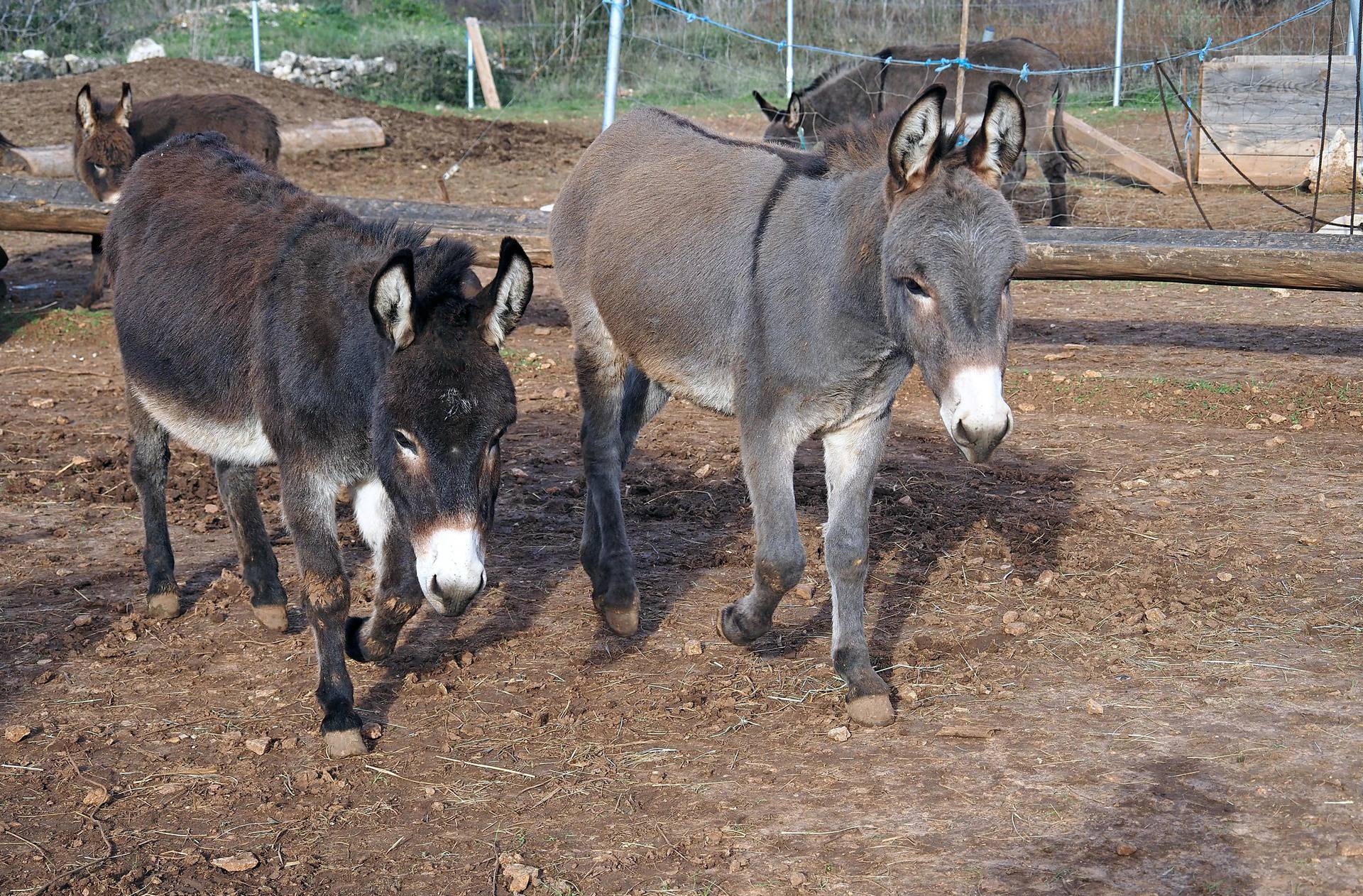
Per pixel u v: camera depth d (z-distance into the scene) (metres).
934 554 4.81
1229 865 2.71
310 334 3.32
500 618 4.33
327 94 17.83
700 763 3.30
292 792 3.18
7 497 5.55
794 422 3.51
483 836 2.96
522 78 23.05
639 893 2.71
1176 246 6.90
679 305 3.82
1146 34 19.30
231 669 3.92
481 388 2.95
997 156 3.09
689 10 23.11
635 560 4.87
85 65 19.73
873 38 21.33
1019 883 2.68
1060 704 3.56
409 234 3.55
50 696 3.71
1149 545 4.83
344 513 5.47
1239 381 6.98
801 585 4.54
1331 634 3.97
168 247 4.04
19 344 8.48
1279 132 12.80
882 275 3.15
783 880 2.74
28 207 8.46
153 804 3.12
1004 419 2.82
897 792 3.10
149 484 4.32
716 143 4.06
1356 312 8.67
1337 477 5.58
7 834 2.97
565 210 4.57
